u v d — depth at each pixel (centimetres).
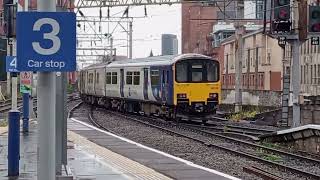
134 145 1981
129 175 1274
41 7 666
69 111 4416
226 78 8300
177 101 3334
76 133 2406
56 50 662
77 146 1862
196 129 2952
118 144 2012
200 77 3375
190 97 3350
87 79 5684
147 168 1402
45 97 660
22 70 657
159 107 3672
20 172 1248
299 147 2384
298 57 2914
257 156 1941
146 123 3300
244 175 1489
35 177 1183
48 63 661
